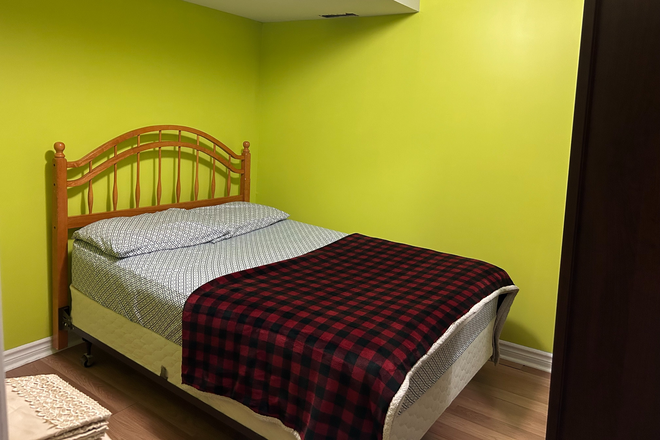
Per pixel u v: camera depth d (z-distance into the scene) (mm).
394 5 3004
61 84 2697
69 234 2814
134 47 3012
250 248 2816
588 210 1047
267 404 1837
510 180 2986
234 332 1931
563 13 2719
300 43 3666
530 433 2350
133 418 2316
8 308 2637
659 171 959
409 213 3373
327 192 3707
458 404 2564
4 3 2422
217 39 3508
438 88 3150
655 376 996
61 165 2625
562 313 1096
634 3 965
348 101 3514
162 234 2676
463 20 3012
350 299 2109
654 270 977
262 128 3965
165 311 2180
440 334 1934
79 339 2979
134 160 3123
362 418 1613
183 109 3367
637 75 972
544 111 2834
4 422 603
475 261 2701
